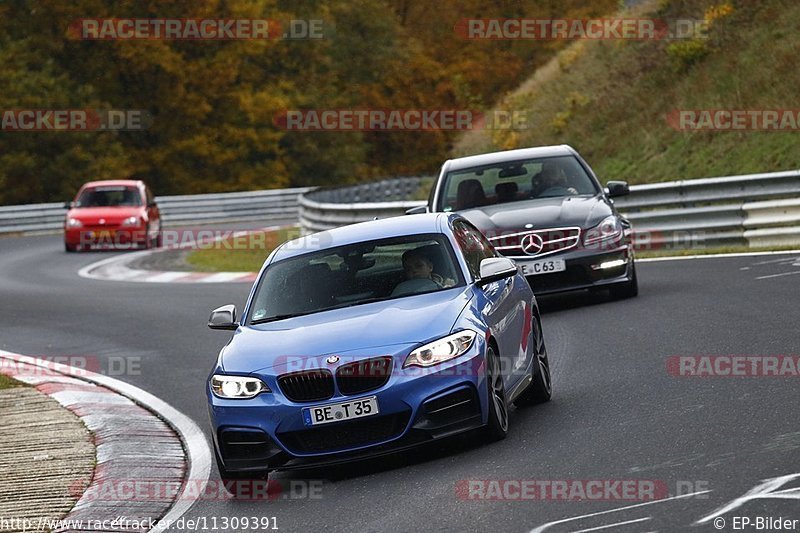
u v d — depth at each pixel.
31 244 99.19
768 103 77.88
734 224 52.47
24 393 32.88
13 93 154.25
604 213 37.94
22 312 53.25
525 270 37.03
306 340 21.66
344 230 25.67
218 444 21.52
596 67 104.25
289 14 180.62
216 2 167.00
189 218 124.06
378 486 20.12
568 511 16.73
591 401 24.34
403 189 106.62
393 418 20.78
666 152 81.62
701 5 96.12
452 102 182.62
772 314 31.92
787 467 17.39
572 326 34.59
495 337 22.22
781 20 85.12
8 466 24.61
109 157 157.00
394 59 198.75
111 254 84.56
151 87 165.25
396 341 21.12
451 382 20.86
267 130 171.25
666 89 89.75
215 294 54.28
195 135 165.38
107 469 23.84
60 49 161.38
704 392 23.58
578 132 95.12
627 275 38.00
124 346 41.56
